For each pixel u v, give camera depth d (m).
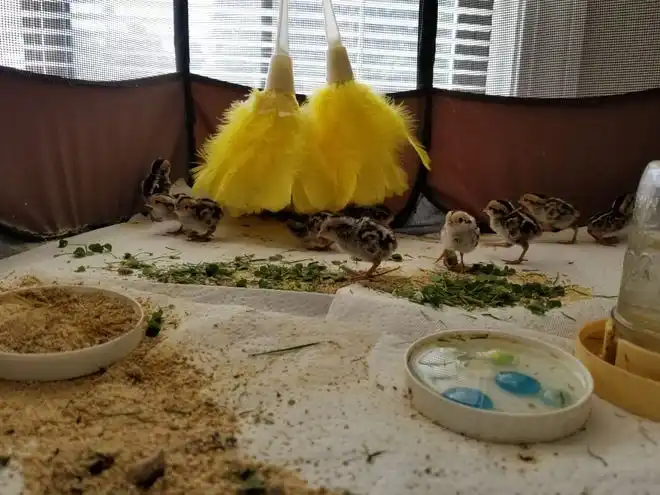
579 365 0.27
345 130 0.50
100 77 0.52
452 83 0.57
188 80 0.57
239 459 0.21
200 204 0.48
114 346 0.28
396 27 0.56
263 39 0.58
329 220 0.40
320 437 0.23
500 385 0.26
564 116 0.54
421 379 0.26
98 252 0.45
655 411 0.25
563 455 0.22
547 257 0.47
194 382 0.27
